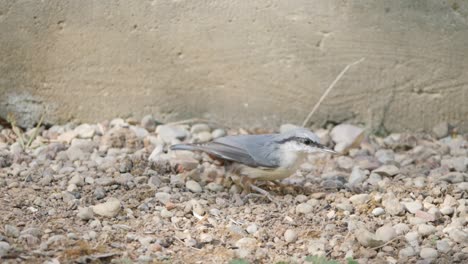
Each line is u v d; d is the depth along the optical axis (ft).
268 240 33.32
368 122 45.06
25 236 31.37
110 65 43.96
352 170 41.16
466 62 43.78
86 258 30.19
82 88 44.27
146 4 43.04
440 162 42.29
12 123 44.11
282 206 36.76
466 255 31.81
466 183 38.09
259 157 37.32
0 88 43.88
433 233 33.91
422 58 43.80
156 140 43.57
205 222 34.71
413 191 37.99
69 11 42.91
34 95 44.16
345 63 44.04
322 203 36.83
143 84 44.39
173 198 36.83
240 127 45.09
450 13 43.11
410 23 43.29
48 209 34.73
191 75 44.34
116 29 43.34
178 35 43.57
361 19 43.27
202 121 45.09
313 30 43.50
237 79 44.42
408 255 32.19
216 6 43.14
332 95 44.60
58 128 44.55
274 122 45.09
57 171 39.24
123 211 35.12
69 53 43.60
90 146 42.32
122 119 44.93
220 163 41.65
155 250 31.60
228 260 31.32
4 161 39.88
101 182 37.52
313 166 42.45
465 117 44.78
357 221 34.83
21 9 42.70
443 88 44.32
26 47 43.34
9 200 35.22
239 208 36.45
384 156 42.96
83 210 33.99
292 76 44.32
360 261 31.53
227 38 43.70
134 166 40.01
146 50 43.78
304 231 34.04
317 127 45.06
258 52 43.88
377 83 44.34
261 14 43.29
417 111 44.78
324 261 30.55
